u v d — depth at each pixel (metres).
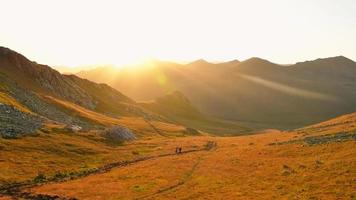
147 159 105.25
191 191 63.19
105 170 88.94
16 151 91.69
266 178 66.12
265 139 128.25
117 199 60.81
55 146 103.81
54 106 170.12
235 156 96.38
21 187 69.06
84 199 60.91
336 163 65.94
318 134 102.69
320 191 52.94
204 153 112.44
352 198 47.81
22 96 157.88
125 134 138.62
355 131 90.88
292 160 77.12
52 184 72.06
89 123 165.50
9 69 196.38
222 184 66.31
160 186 68.81
